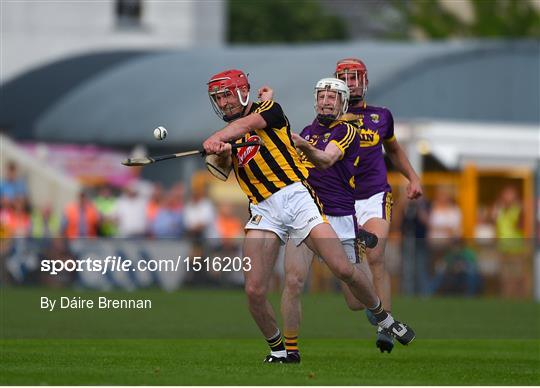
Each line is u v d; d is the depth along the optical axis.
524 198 73.75
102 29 115.69
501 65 80.75
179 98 83.94
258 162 28.50
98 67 93.19
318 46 87.94
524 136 72.69
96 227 68.50
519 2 141.62
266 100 28.97
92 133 84.69
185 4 118.31
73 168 81.31
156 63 90.25
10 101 90.75
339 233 32.53
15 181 70.69
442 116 78.44
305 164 32.41
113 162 81.69
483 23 141.50
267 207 28.67
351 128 31.11
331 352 34.50
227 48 90.44
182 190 72.31
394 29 166.62
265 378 25.48
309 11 158.12
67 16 114.62
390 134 35.31
